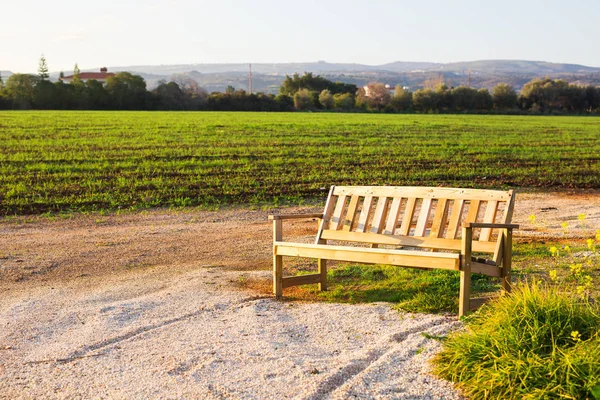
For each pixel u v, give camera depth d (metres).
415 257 6.25
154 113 77.06
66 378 4.94
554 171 22.12
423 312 6.43
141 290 7.63
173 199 15.29
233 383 4.76
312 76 148.38
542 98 115.81
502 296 5.74
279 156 25.36
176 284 7.87
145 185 17.42
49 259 9.37
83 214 13.55
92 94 101.94
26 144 29.53
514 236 10.78
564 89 115.50
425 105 109.25
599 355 4.44
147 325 6.23
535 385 4.34
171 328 6.11
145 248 10.19
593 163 25.14
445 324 5.95
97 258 9.45
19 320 6.46
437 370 4.85
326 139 34.72
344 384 4.68
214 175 19.72
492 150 29.70
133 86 109.19
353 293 7.36
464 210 14.49
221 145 30.12
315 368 4.99
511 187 18.36
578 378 4.28
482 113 108.38
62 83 105.44
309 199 15.71
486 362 4.66
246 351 5.42
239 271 8.60
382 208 7.50
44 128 41.97
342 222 7.73
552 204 15.36
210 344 5.62
